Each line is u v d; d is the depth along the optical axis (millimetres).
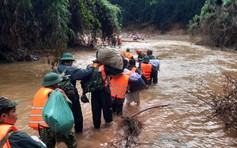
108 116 6312
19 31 16391
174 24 61281
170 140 5609
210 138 5738
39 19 17188
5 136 2688
